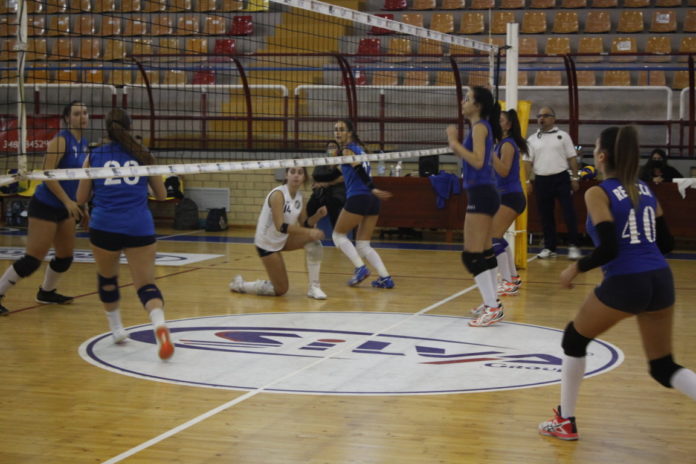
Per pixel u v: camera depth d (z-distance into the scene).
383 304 7.73
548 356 5.65
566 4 17.44
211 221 14.84
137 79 16.91
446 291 8.54
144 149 5.43
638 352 5.78
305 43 17.31
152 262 5.36
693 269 10.54
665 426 4.15
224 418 4.20
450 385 4.88
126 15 18.34
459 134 14.17
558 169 11.13
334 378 5.02
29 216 6.86
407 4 17.97
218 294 8.20
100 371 5.17
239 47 17.67
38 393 4.67
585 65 16.19
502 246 8.20
